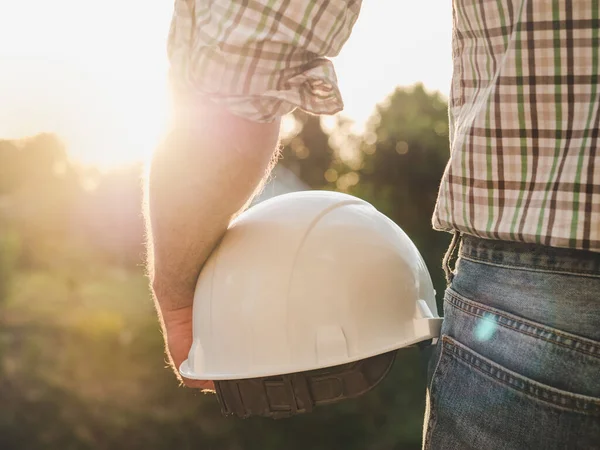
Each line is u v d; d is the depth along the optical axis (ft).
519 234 3.37
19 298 31.58
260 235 4.30
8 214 35.91
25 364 27.86
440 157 29.07
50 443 25.77
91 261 35.45
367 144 30.22
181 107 3.86
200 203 3.96
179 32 3.86
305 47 3.70
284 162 30.66
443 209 3.69
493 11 3.55
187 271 4.39
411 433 24.47
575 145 3.31
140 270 35.45
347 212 4.41
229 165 3.85
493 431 3.45
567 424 3.28
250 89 3.71
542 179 3.37
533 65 3.38
